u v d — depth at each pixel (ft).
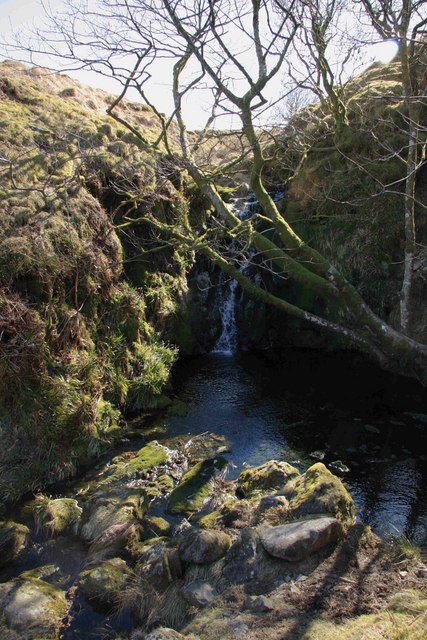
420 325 30.96
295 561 15.51
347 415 27.55
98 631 14.33
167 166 33.35
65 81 47.93
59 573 16.63
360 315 28.94
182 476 22.15
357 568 15.52
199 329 37.22
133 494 19.90
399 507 19.57
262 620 13.48
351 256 34.37
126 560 16.99
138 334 29.09
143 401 27.66
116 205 32.24
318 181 37.27
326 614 13.55
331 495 17.78
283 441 25.05
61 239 25.45
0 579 16.39
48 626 14.23
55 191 27.73
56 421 21.85
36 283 23.49
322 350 36.88
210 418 27.48
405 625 12.42
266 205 29.99
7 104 35.88
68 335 23.97
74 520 18.94
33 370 21.86
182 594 15.07
